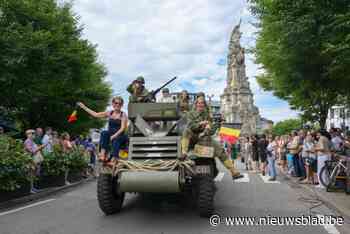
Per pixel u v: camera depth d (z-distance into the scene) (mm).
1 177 8461
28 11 15664
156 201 8719
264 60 14711
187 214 7348
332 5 9422
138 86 8977
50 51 16406
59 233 6039
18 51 14008
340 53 9453
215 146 7543
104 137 7289
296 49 10992
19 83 15688
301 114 22156
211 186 6828
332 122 42062
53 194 10461
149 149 7172
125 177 6562
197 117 7383
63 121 24250
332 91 14594
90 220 6941
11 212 7758
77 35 20188
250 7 12469
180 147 7098
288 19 10156
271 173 13977
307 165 12328
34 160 10297
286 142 17953
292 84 14633
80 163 13578
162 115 8055
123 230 6195
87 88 23812
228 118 57406
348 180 9672
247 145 19219
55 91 20766
